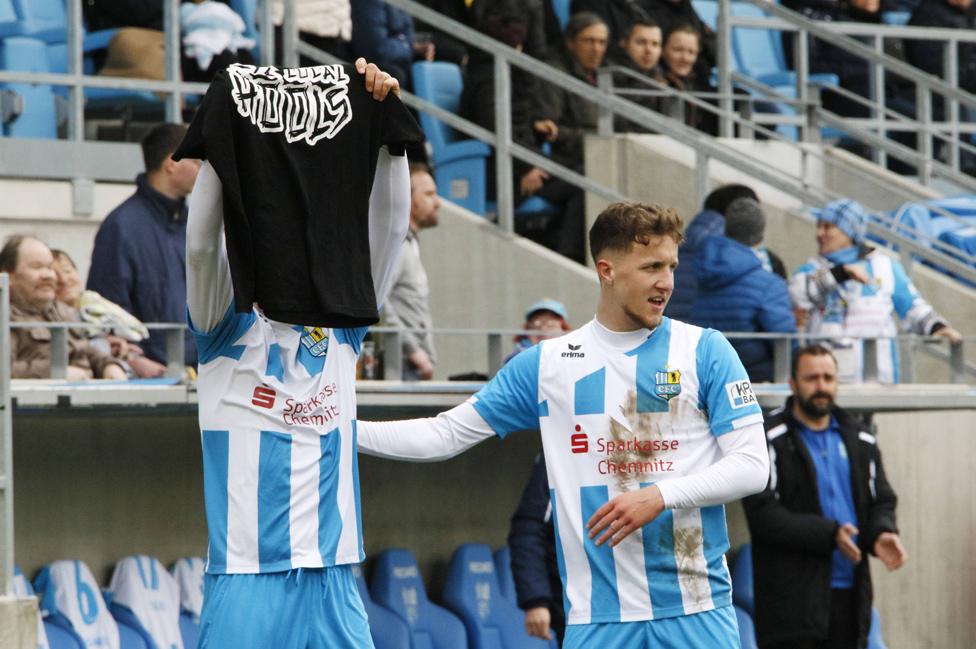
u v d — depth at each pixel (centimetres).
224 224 1191
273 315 1204
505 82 2762
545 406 1372
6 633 1580
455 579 2406
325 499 1276
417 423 1383
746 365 2309
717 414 1331
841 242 2495
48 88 2475
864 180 3259
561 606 2109
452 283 2739
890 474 2891
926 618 2939
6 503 1622
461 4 3166
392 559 2344
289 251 1208
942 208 3164
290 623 1254
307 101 1220
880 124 3428
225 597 1250
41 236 2248
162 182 2094
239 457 1255
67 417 2098
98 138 2541
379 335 2198
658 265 1326
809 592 2156
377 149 1235
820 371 2191
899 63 3403
